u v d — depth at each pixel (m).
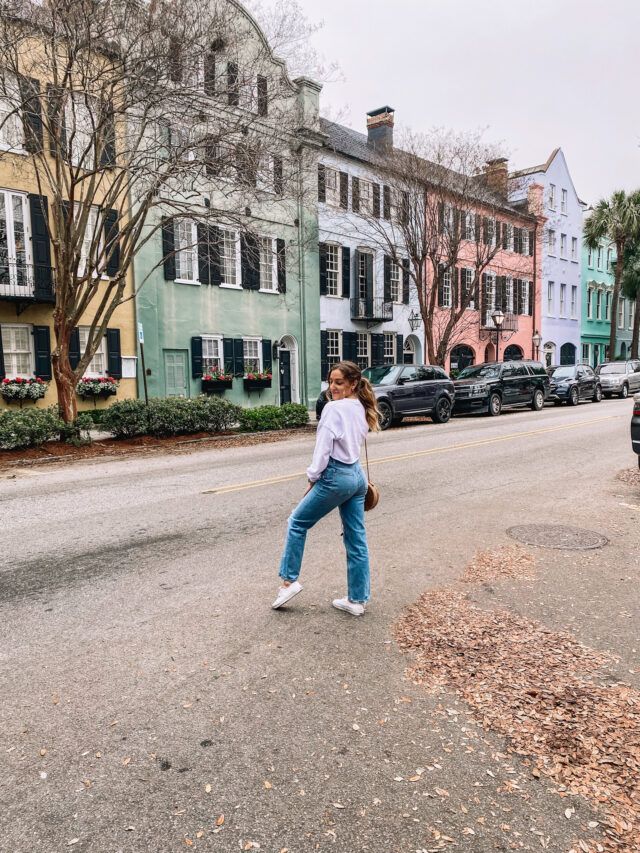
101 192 17.27
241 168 13.16
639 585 4.54
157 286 19.09
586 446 12.13
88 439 13.19
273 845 2.08
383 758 2.54
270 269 22.28
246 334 21.66
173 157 12.69
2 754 2.58
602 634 3.70
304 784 2.38
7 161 15.56
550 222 36.91
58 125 12.19
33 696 3.04
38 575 4.82
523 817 2.21
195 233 19.69
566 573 4.80
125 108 11.87
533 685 3.10
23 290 16.02
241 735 2.70
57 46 12.27
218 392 20.97
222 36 12.35
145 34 11.25
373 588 4.50
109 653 3.48
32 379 16.39
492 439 13.49
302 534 4.03
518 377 22.03
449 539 5.76
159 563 5.09
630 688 3.07
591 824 2.17
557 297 38.09
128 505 7.34
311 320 23.69
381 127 27.34
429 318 22.08
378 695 3.03
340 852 2.05
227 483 8.72
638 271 37.72
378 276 26.14
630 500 7.40
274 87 13.84
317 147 20.84
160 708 2.92
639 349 47.19
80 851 2.06
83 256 17.28
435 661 3.37
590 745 2.61
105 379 17.81
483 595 4.34
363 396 4.05
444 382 18.98
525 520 6.48
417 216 21.44
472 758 2.54
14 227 15.99
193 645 3.58
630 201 34.50
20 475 10.01
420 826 2.17
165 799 2.30
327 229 24.03
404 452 11.59
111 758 2.55
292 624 3.86
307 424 17.73
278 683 3.15
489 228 23.73
